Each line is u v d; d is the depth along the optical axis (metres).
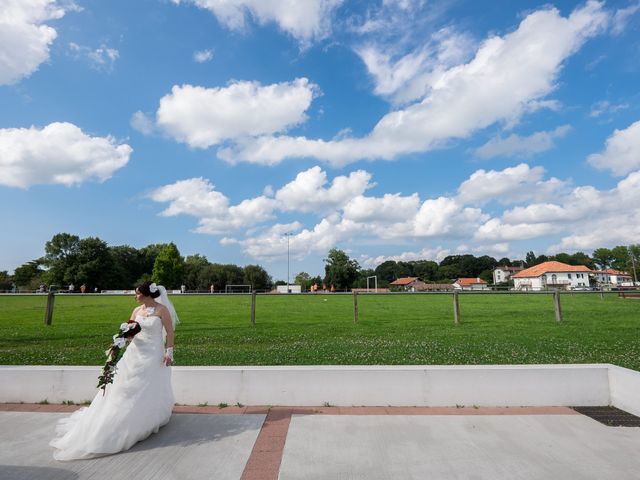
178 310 21.89
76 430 4.00
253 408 5.29
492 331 12.52
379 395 5.38
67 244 78.31
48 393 5.52
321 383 5.40
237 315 18.81
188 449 4.00
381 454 3.87
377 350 8.69
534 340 10.24
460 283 126.25
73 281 76.06
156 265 81.25
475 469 3.56
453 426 4.61
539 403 5.38
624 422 4.74
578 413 5.08
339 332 12.51
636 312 19.94
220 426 4.61
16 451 3.94
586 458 3.78
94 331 12.39
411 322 15.62
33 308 22.50
